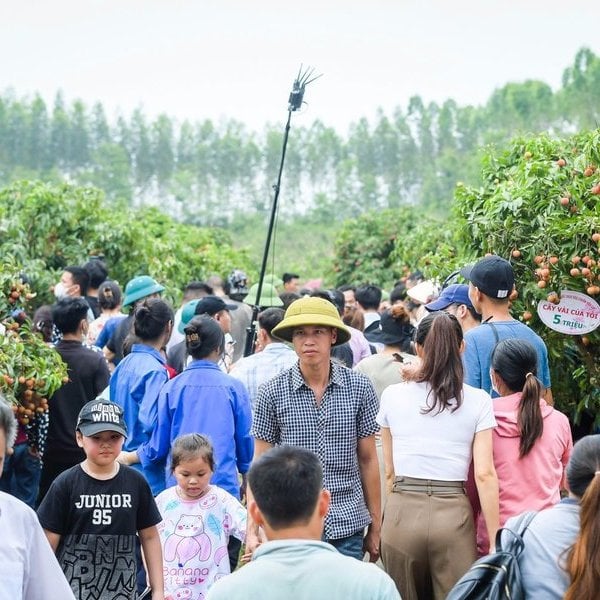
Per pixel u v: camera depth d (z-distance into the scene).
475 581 3.81
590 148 7.00
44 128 118.12
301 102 7.93
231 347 7.91
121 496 4.90
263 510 3.27
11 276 7.72
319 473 3.32
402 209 21.48
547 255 6.57
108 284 9.35
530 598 3.83
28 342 7.02
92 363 7.26
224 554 5.50
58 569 3.62
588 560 3.62
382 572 3.20
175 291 15.05
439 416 4.91
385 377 6.56
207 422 5.93
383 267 20.80
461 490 4.91
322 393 5.24
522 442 4.92
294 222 91.62
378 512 5.35
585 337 6.73
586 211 6.60
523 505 4.90
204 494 5.52
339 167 108.88
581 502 3.70
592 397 6.93
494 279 5.76
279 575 3.15
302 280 42.84
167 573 5.44
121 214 16.38
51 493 4.88
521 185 6.99
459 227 7.68
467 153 100.00
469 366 5.62
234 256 24.73
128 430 6.43
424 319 5.02
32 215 14.44
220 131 125.31
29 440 7.02
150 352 6.54
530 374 5.00
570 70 103.88
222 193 111.44
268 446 5.28
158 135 119.00
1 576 3.42
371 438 5.31
